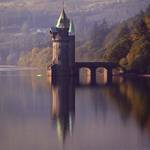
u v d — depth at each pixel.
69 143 178.50
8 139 184.88
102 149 170.75
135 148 170.88
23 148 173.75
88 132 192.12
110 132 190.88
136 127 197.62
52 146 175.88
